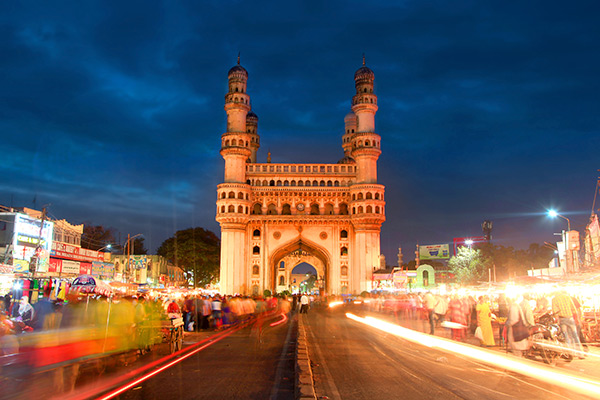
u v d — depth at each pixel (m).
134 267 66.19
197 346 18.45
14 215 35.97
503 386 10.51
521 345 14.84
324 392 9.92
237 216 72.69
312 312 48.19
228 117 77.88
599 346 18.14
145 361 14.50
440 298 23.53
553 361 14.18
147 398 9.45
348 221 74.94
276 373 12.42
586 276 25.81
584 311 21.08
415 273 69.25
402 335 22.47
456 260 66.62
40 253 37.72
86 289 18.31
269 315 43.41
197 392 10.04
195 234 91.06
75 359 13.45
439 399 9.29
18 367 12.73
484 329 17.73
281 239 75.00
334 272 74.25
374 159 76.81
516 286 30.23
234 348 17.83
